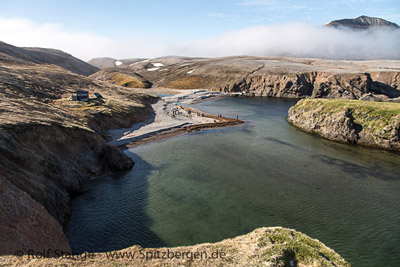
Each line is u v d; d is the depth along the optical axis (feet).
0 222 71.67
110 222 109.81
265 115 364.17
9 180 94.58
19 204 82.99
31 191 100.42
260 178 155.33
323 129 254.06
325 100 290.97
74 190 132.46
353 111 244.42
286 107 434.30
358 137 231.09
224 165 174.70
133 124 280.72
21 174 104.63
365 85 499.10
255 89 612.70
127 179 151.74
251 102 492.54
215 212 118.93
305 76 581.53
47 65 549.54
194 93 584.81
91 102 281.95
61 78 378.94
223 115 361.92
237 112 386.52
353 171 168.55
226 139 238.27
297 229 107.96
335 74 534.78
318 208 124.06
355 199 133.28
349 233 106.11
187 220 112.27
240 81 634.02
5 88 229.45
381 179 157.28
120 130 252.21
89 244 95.66
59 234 88.43
